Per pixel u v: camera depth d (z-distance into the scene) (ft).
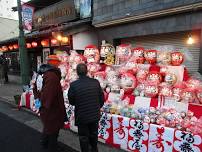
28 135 21.22
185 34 26.48
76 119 15.38
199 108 15.97
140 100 18.90
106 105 19.65
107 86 21.48
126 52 22.48
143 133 16.28
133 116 17.44
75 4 42.73
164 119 16.10
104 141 18.78
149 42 30.48
